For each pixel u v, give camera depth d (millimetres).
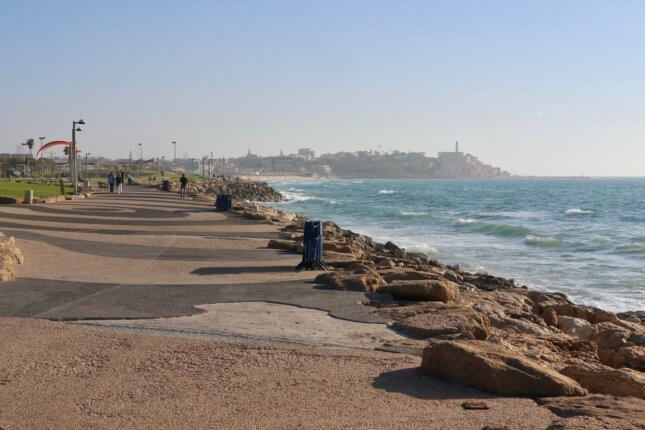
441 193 140625
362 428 5391
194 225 28656
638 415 5461
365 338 8789
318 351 7945
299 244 19719
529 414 5707
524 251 33438
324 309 10711
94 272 14594
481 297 14641
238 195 100812
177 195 60188
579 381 6750
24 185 57406
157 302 11141
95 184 80750
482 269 27203
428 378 6852
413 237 40844
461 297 13211
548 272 26422
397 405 6004
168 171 198000
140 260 16922
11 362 7273
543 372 6391
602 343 10156
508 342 9484
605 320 14492
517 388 6324
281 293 12156
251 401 6109
